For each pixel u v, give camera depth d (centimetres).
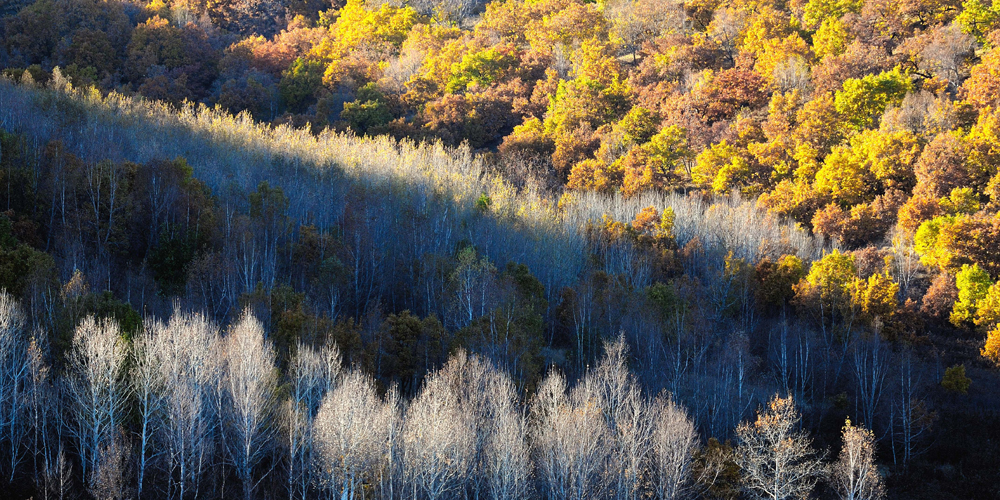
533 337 6366
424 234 8088
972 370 6444
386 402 4900
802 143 10181
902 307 7150
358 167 9538
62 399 4459
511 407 4878
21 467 4381
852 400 6341
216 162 8725
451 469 4291
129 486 4275
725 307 7569
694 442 5134
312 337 5509
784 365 6462
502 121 13275
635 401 5194
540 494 4772
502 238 8188
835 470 5216
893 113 9981
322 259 7156
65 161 7294
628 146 11581
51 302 5106
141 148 8725
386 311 7294
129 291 6069
